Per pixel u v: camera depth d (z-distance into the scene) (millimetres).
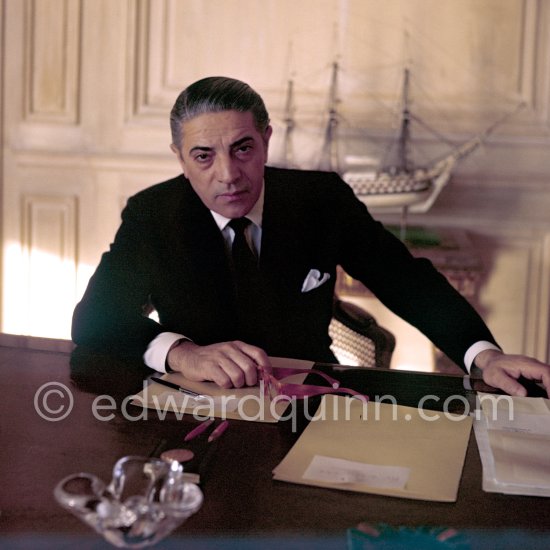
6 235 3426
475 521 916
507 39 3084
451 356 1690
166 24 3207
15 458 1056
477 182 3164
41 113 3336
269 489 982
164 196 1845
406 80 3127
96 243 3391
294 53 3156
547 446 1124
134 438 1130
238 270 1756
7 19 3281
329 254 1859
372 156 3170
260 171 1587
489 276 3232
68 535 865
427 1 3084
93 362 1489
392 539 864
